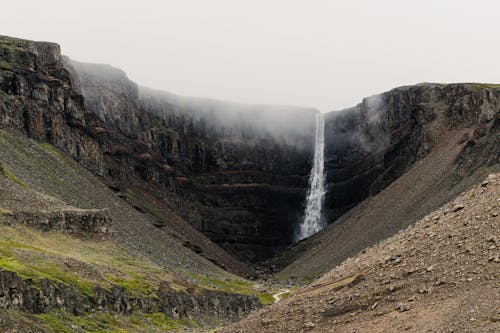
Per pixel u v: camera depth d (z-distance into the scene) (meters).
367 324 51.78
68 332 80.94
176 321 112.06
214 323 122.75
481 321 45.44
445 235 58.38
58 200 150.38
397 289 54.81
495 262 51.81
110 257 132.88
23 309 79.25
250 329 58.97
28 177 159.88
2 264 89.19
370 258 63.16
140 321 102.31
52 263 101.56
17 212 128.38
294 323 56.81
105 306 97.94
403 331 48.28
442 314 48.31
